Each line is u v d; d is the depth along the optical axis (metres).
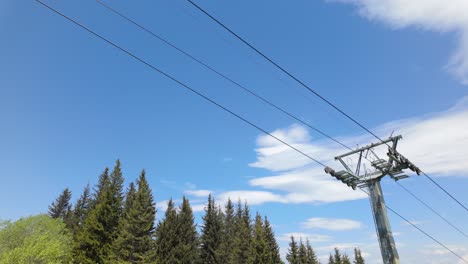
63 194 91.44
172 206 51.94
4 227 45.72
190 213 59.28
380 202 19.23
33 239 41.56
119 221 48.53
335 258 80.88
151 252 42.97
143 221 45.22
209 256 55.78
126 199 59.81
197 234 61.91
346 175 19.95
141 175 51.06
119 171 59.66
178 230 50.22
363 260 88.56
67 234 55.47
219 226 60.16
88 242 45.03
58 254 41.31
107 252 44.88
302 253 70.25
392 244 18.17
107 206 48.84
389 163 19.23
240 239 61.72
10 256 37.72
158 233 48.91
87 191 82.69
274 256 60.22
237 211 81.31
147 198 48.53
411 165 18.77
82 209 78.56
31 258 38.66
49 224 50.59
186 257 47.81
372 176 19.88
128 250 42.97
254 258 49.66
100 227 46.44
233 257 57.53
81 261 43.75
